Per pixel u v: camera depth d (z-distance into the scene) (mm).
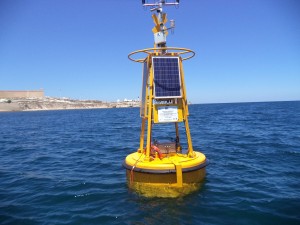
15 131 15664
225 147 7309
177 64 3891
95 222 2783
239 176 4316
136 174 3613
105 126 17594
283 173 4465
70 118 31562
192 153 3846
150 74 3777
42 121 26641
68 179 4484
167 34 4016
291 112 28016
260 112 30203
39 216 2977
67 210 3127
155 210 2988
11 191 3908
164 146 3871
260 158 5742
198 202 3176
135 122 21281
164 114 3812
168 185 3455
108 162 5824
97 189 3846
